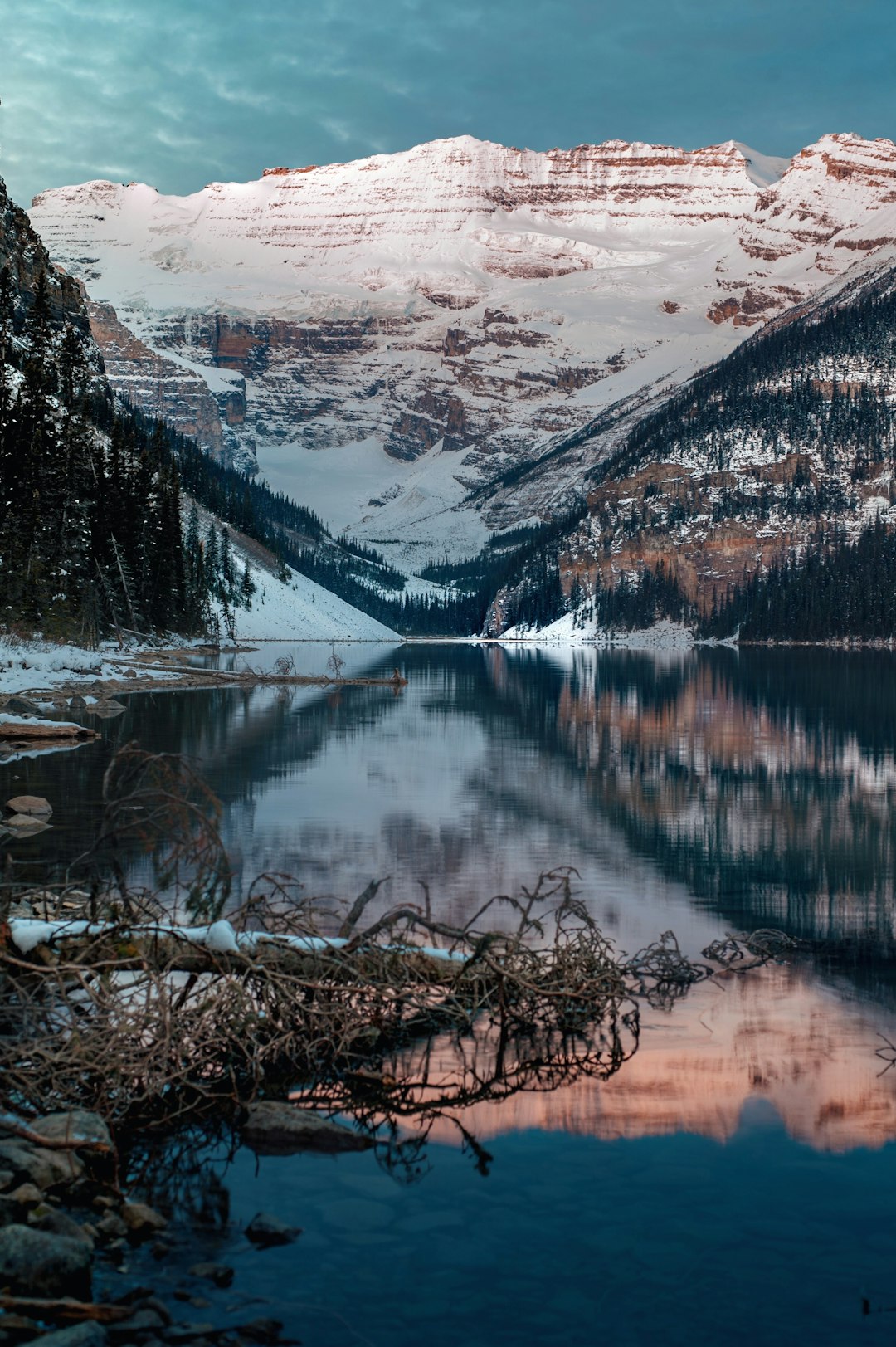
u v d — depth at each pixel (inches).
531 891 693.3
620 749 1528.1
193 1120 378.6
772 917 650.2
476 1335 250.8
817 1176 328.2
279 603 7268.7
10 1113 363.9
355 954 467.5
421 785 1159.6
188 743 1515.7
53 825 880.9
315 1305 261.9
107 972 410.3
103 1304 259.3
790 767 1348.4
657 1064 424.8
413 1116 379.6
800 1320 257.0
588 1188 322.3
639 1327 254.2
